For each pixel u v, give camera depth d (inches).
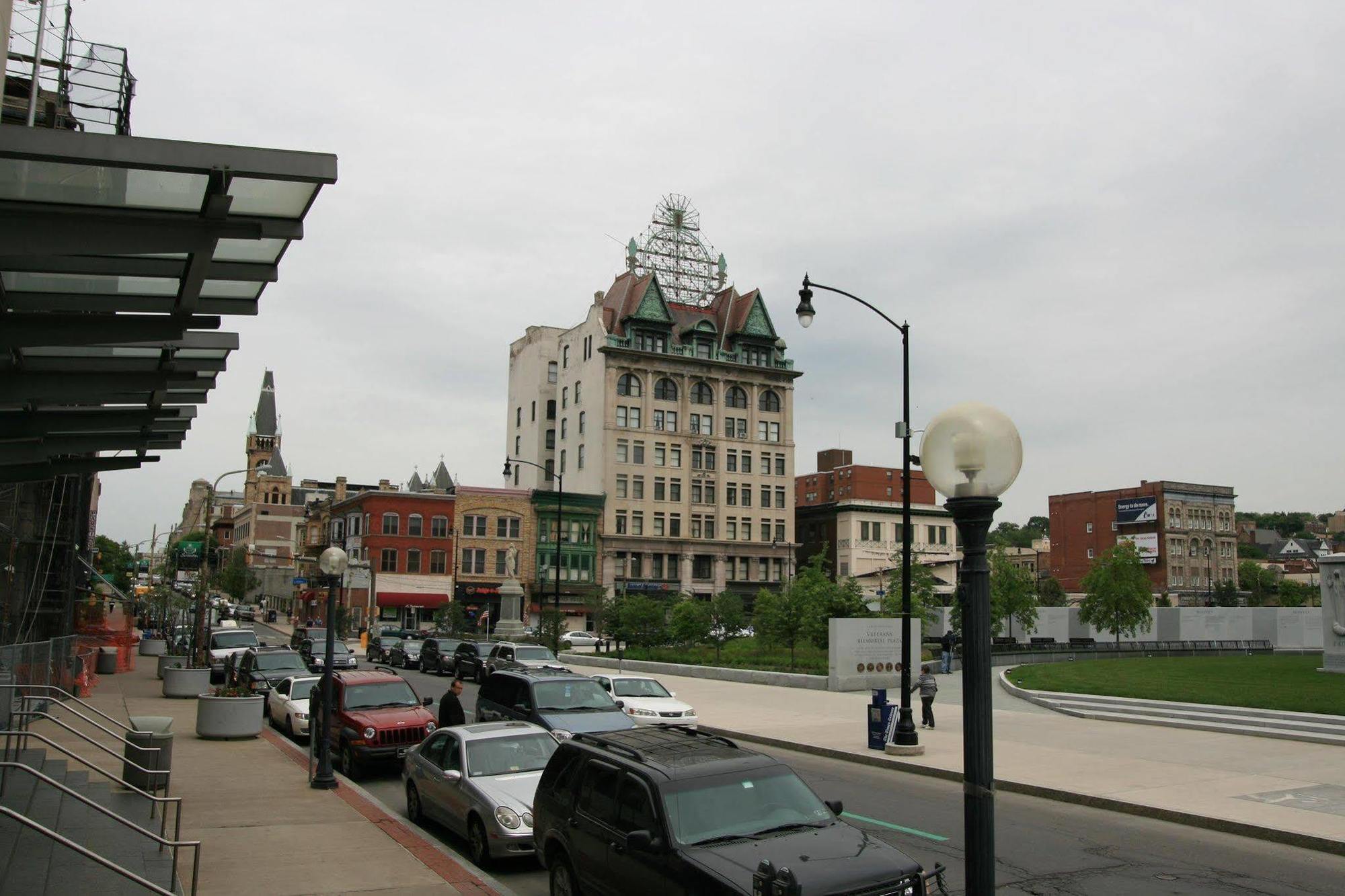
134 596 3464.6
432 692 1342.3
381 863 430.6
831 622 1333.7
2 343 398.3
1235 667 1419.8
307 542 4099.4
